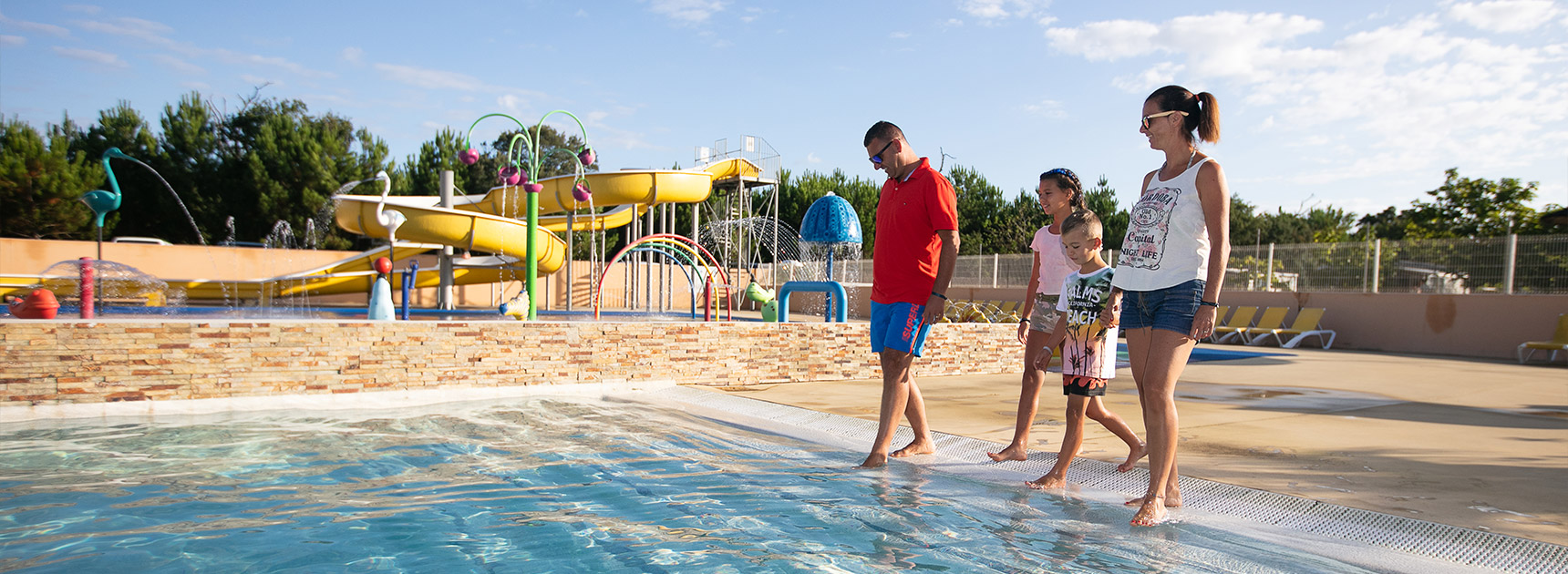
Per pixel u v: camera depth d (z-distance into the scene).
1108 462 3.44
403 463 3.27
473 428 4.22
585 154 10.17
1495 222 20.17
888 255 3.62
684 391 5.98
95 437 3.80
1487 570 2.03
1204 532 2.41
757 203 32.81
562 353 5.90
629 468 3.23
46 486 2.79
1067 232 3.14
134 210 27.19
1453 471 3.27
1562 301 11.40
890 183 3.75
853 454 3.75
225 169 28.20
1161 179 2.76
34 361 4.30
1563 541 2.29
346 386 5.14
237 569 1.90
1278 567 2.05
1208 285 2.52
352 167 29.14
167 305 9.20
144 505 2.53
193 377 4.70
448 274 14.87
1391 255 13.84
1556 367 10.02
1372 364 9.62
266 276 19.59
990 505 2.74
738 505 2.66
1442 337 12.80
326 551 2.06
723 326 6.60
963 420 4.75
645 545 2.16
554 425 4.35
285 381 4.95
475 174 36.06
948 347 7.74
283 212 27.28
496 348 5.66
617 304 24.53
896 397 3.52
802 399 5.60
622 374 6.13
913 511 2.62
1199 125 2.70
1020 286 19.94
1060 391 6.29
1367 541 2.29
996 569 2.01
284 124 28.94
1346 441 3.98
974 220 40.28
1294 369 8.66
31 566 1.91
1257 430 4.32
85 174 24.39
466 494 2.74
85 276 5.88
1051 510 2.67
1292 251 15.45
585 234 29.34
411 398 5.30
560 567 1.96
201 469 3.10
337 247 28.77
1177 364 2.59
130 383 4.54
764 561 2.04
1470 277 12.73
